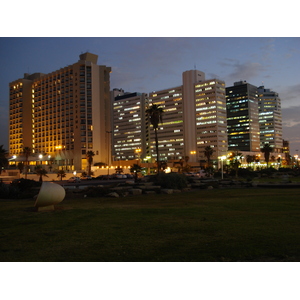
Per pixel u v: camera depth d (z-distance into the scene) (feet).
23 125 542.57
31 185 120.26
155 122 204.95
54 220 46.96
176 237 33.76
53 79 516.73
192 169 546.67
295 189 106.93
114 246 30.50
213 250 28.22
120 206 65.05
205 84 607.78
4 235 36.91
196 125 615.57
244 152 652.89
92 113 477.36
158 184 119.03
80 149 464.24
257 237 32.50
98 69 492.54
